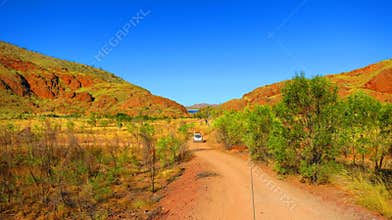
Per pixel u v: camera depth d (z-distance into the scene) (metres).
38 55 182.25
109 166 16.06
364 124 10.90
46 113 89.62
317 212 7.18
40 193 10.17
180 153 20.56
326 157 10.72
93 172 14.16
